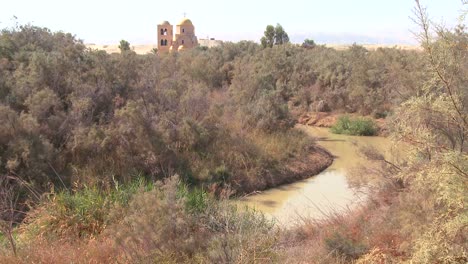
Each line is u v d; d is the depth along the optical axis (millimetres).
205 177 13484
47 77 14086
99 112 14094
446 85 3926
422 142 4238
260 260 5457
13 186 10031
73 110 13188
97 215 8477
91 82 14820
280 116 20031
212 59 35031
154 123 13938
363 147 11641
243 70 31141
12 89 13188
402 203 7211
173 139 14289
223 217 8133
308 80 32562
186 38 63156
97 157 12453
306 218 9773
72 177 11406
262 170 15125
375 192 9766
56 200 8922
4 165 10742
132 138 13109
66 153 12203
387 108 26922
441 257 3748
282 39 51750
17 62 14961
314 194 13758
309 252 6945
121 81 15477
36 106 12352
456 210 3779
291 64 33719
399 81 13023
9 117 11273
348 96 29719
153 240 6219
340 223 8414
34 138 11438
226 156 14992
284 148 17359
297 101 31172
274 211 11961
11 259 6074
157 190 7488
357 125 24984
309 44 57969
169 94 15875
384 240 6723
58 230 7926
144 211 6539
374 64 28750
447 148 4109
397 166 9508
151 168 12969
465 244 3896
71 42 18500
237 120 18438
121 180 11906
